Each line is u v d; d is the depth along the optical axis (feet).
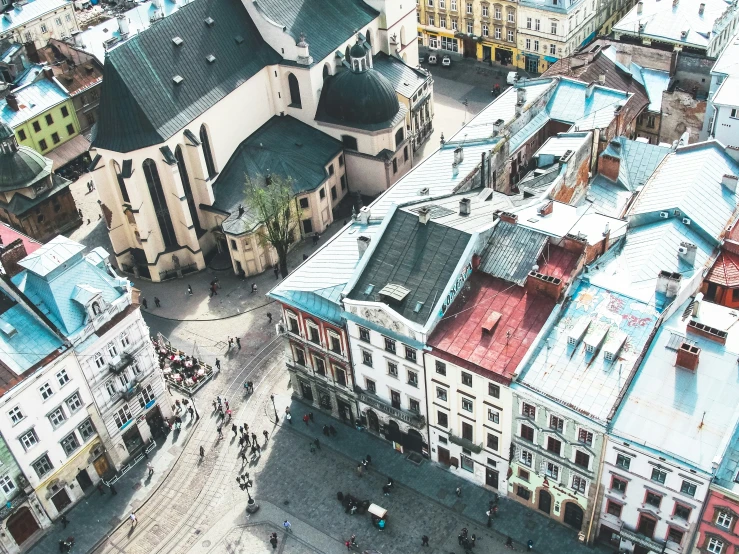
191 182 435.12
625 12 623.36
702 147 363.76
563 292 295.89
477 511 318.45
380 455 344.28
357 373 334.24
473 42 608.60
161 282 446.60
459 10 598.75
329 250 347.97
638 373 273.95
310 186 449.06
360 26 490.08
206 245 456.86
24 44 554.05
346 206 485.97
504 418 294.05
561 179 350.43
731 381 265.75
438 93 579.89
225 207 438.81
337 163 474.49
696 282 304.71
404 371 314.96
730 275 319.88
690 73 464.65
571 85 428.15
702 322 281.13
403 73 510.17
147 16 582.35
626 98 414.82
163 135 407.44
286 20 460.96
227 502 333.21
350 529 318.04
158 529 326.44
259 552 314.35
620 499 280.31
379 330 307.17
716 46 496.64
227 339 405.39
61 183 479.41
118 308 323.16
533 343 285.02
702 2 503.20
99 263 335.67
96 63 550.77
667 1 509.35
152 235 434.71
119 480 346.74
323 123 470.39
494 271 310.65
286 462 345.51
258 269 441.27
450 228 310.65
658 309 288.51
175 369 390.63
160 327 415.85
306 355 348.38
